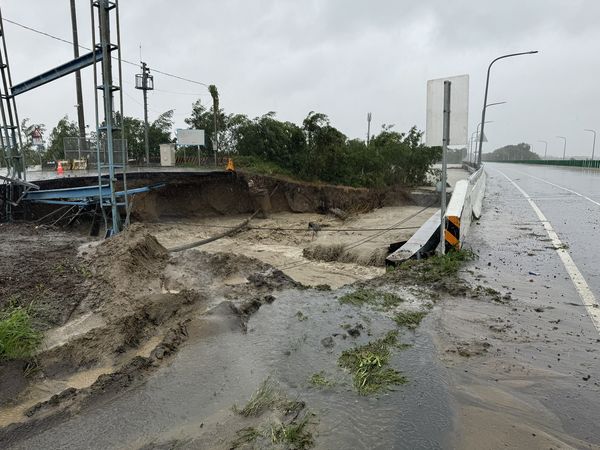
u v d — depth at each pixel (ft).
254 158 95.61
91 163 73.31
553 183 89.61
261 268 29.73
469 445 10.08
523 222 39.93
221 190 79.20
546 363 13.76
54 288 21.42
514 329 16.42
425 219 68.85
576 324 16.80
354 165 102.68
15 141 46.96
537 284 21.67
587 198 59.52
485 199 59.41
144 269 26.61
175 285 25.40
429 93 25.89
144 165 93.40
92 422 11.64
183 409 12.07
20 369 14.76
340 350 15.29
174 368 14.48
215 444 10.46
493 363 13.85
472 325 16.88
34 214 51.98
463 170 161.68
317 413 11.53
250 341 16.43
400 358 14.38
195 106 110.11
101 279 23.30
